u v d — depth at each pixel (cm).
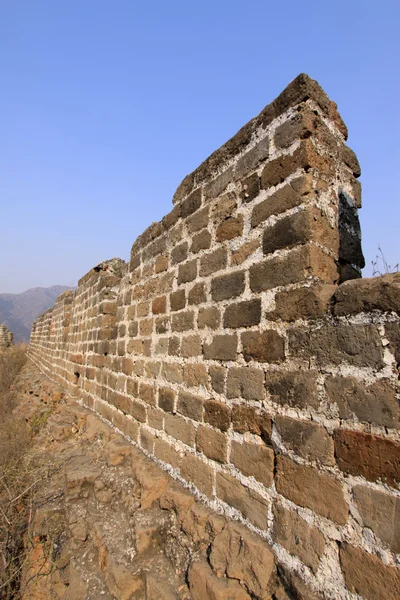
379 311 159
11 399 970
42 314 1576
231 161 279
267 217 232
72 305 852
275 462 201
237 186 268
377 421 154
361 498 155
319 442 176
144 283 423
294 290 204
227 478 237
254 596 185
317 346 185
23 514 380
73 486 364
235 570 196
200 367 284
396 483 144
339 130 243
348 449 163
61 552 307
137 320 430
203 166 318
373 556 148
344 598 156
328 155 224
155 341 374
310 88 221
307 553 174
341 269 220
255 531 207
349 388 166
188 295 318
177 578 228
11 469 446
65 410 640
